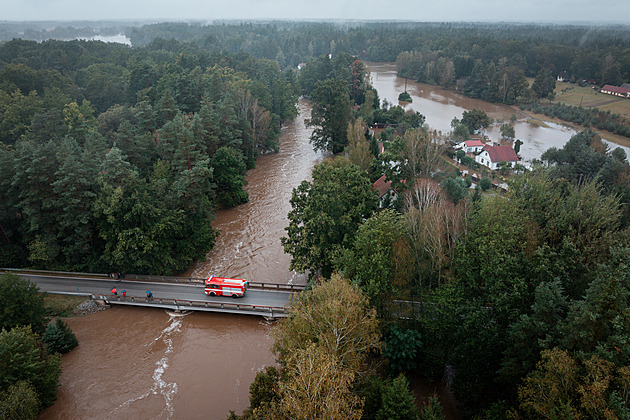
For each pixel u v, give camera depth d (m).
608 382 25.38
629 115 164.62
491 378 37.53
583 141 102.19
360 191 58.09
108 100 141.12
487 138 147.00
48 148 61.47
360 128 100.06
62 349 48.84
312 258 55.56
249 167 111.25
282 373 34.16
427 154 74.50
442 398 41.66
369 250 43.97
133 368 47.69
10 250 64.81
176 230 64.25
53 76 136.75
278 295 58.69
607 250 39.16
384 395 31.09
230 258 70.06
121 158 62.44
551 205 46.59
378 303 42.12
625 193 62.72
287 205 90.50
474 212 49.19
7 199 63.47
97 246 65.25
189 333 53.34
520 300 37.16
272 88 149.62
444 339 42.00
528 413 29.16
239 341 52.00
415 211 51.22
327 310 33.78
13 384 38.03
